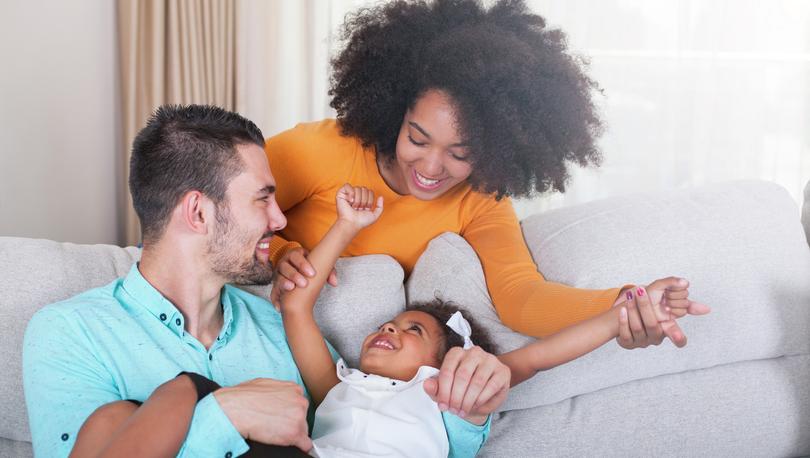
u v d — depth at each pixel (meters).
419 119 1.59
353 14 1.89
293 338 1.54
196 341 1.39
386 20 1.76
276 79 3.63
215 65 3.35
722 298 1.83
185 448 1.15
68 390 1.26
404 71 1.71
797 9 3.99
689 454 1.76
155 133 1.37
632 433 1.72
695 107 4.04
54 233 3.08
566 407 1.72
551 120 1.68
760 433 1.82
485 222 1.88
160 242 1.38
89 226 3.18
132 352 1.33
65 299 1.50
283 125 3.69
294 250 1.60
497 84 1.59
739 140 4.07
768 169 4.11
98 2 3.08
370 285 1.70
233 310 1.51
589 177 4.00
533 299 1.65
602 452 1.69
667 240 1.84
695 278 1.82
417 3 1.77
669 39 4.00
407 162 1.65
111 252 1.66
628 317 1.43
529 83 1.62
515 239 1.84
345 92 1.79
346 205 1.58
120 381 1.31
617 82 4.01
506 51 1.60
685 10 3.97
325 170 1.80
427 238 1.86
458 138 1.59
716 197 1.97
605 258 1.79
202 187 1.36
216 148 1.36
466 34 1.62
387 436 1.42
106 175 3.21
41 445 1.24
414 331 1.59
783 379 1.88
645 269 1.80
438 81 1.59
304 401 1.21
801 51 4.02
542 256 1.86
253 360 1.48
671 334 1.38
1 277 1.49
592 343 1.50
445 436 1.47
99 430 1.17
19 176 2.96
